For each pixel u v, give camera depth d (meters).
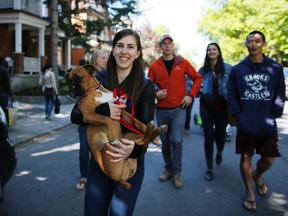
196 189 4.53
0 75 7.62
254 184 4.71
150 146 6.98
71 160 5.88
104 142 2.08
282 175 5.15
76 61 31.08
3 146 3.42
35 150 6.63
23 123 9.41
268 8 9.88
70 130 9.00
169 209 3.87
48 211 3.77
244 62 3.92
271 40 11.45
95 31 20.78
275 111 3.80
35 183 4.66
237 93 3.98
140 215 3.70
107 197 2.35
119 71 2.46
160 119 4.70
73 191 4.38
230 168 5.52
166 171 4.91
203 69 5.09
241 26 22.02
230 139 7.68
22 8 19.08
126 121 2.27
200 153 6.56
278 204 4.05
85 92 2.12
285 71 18.61
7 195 4.21
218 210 3.85
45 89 10.04
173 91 4.57
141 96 2.41
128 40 2.37
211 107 4.97
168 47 4.57
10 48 21.16
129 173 2.16
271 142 3.88
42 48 21.17
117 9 19.38
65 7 19.08
